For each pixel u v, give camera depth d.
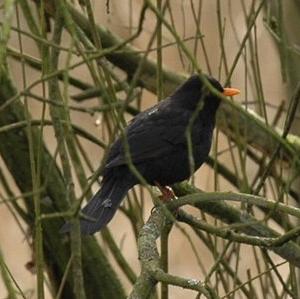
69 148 10.23
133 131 10.95
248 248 16.66
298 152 9.88
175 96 11.38
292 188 12.43
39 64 11.32
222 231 8.67
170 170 10.92
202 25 18.98
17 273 19.03
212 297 7.34
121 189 10.30
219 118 11.75
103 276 11.35
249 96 18.61
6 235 19.91
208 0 18.98
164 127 10.98
